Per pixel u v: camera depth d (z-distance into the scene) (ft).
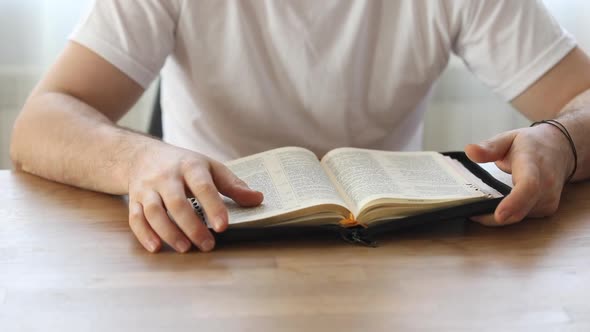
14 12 5.82
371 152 3.71
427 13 4.43
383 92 4.58
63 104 3.90
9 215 3.36
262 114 4.52
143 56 4.23
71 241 3.15
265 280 2.87
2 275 2.89
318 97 4.49
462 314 2.68
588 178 3.86
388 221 3.21
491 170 3.85
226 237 3.10
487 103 6.31
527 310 2.71
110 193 3.55
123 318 2.65
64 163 3.64
